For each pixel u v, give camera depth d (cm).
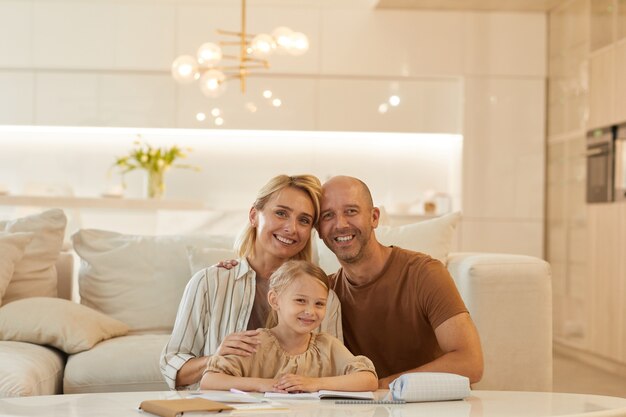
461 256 308
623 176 562
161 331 320
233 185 752
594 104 611
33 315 285
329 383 194
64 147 744
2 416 164
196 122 715
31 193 689
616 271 559
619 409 177
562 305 658
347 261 236
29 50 700
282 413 168
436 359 230
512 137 712
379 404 183
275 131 729
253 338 206
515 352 284
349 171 757
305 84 718
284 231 228
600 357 581
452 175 746
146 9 705
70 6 702
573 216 645
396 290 239
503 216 710
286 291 204
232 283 234
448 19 713
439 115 721
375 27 711
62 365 284
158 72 712
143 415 166
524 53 712
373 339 246
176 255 327
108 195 644
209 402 171
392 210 746
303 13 708
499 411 174
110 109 711
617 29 573
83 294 326
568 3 666
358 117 718
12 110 707
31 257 319
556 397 195
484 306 283
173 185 748
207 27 705
